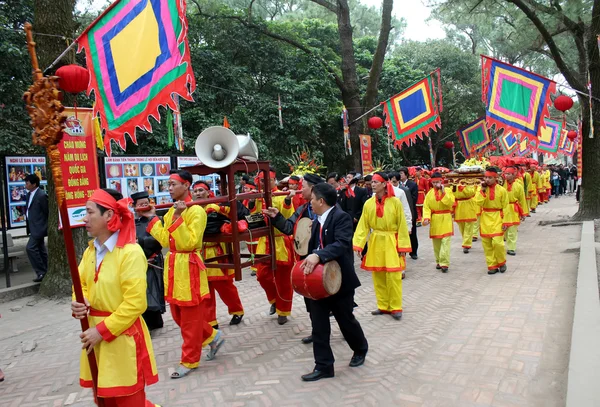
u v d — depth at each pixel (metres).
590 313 4.95
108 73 5.30
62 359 5.20
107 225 2.91
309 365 4.68
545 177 22.19
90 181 7.84
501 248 8.07
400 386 4.09
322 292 4.04
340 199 9.12
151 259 5.67
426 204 8.66
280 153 17.02
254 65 17.27
